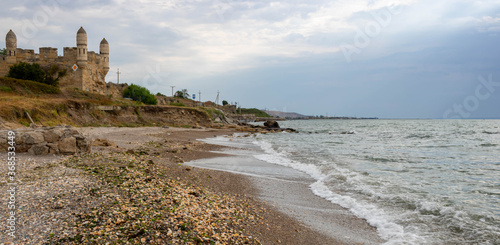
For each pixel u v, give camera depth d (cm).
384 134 5934
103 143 2158
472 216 975
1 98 3584
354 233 876
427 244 789
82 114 4641
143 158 1677
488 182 1528
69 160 1417
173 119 6681
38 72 5525
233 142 3775
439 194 1268
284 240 800
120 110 5784
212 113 9112
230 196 1169
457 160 2353
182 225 746
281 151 2794
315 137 5088
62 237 637
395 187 1376
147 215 784
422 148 3297
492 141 4203
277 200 1184
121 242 639
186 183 1266
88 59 6338
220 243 694
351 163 2116
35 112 3444
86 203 832
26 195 868
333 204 1149
